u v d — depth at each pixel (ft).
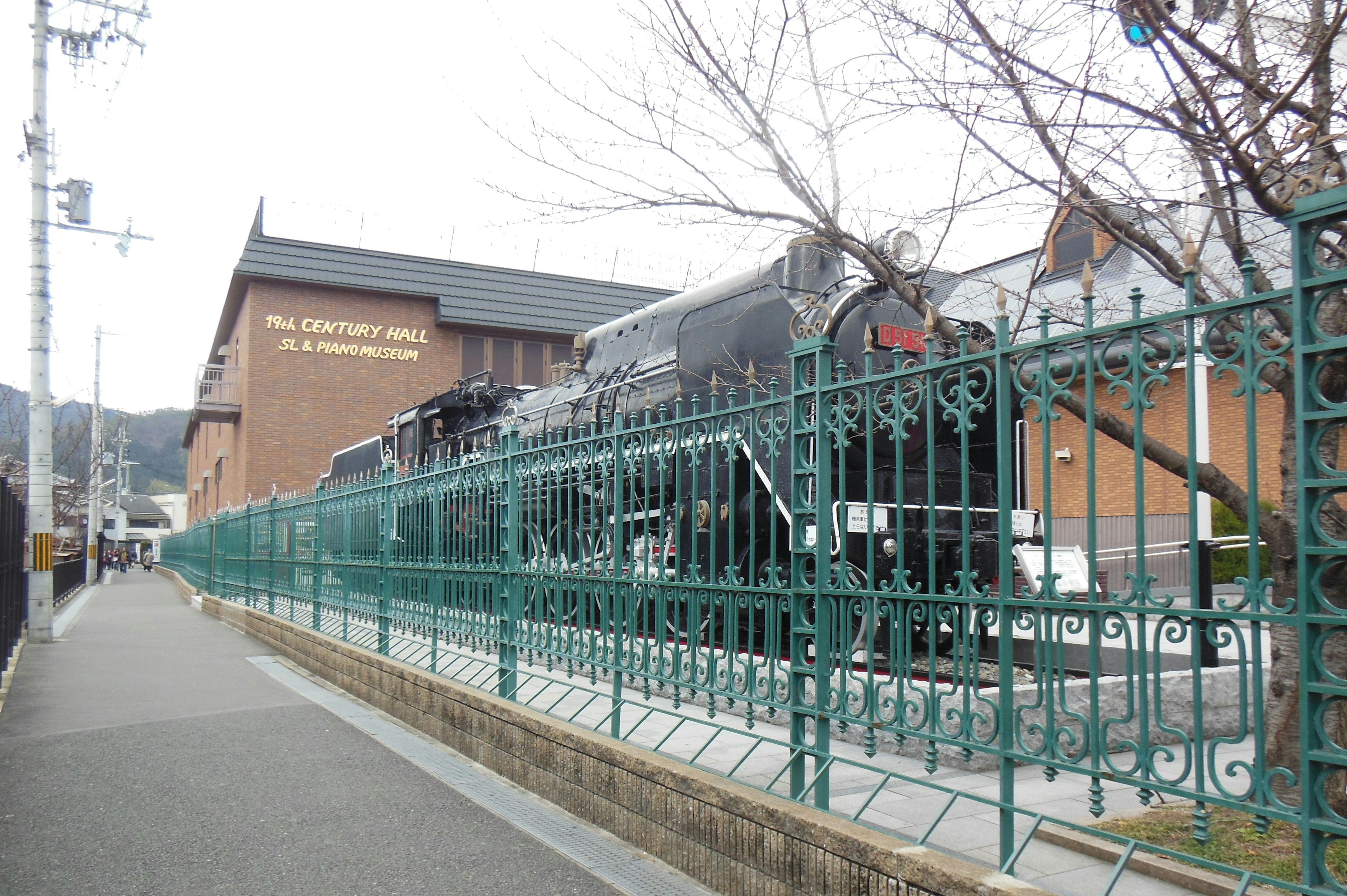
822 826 12.30
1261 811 8.70
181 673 37.68
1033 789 17.22
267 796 19.22
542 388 49.06
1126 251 32.30
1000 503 11.36
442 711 24.30
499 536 23.40
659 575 17.29
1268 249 15.12
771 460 15.06
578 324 101.76
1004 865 10.91
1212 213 15.94
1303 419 8.46
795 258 31.12
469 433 52.19
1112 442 53.52
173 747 23.80
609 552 19.10
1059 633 10.73
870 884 11.50
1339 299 11.82
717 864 14.11
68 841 16.44
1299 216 8.59
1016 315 26.53
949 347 21.38
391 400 94.73
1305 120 13.78
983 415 29.55
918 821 15.33
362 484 35.01
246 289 92.43
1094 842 13.79
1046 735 10.89
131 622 63.87
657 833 15.51
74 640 50.80
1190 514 9.46
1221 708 21.49
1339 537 12.44
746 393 29.94
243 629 55.67
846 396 13.87
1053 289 30.40
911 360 28.91
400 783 20.20
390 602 31.07
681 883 14.44
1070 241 33.91
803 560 14.51
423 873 14.85
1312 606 8.41
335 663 34.17
